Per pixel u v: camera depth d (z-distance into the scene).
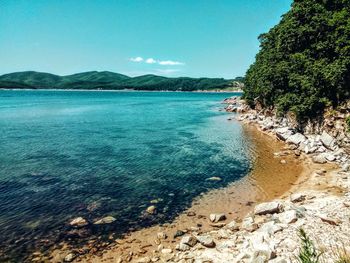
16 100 128.75
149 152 30.14
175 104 110.00
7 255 12.72
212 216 15.55
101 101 128.88
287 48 42.72
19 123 52.03
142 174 23.28
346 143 26.81
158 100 142.00
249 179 21.84
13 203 17.80
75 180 21.81
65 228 15.00
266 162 26.16
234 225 14.42
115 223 15.51
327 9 37.00
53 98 152.38
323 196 17.05
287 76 41.91
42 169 24.27
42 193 19.34
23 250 13.09
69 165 25.44
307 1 37.78
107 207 17.47
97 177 22.52
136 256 12.38
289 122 38.50
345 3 34.97
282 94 44.34
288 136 34.31
